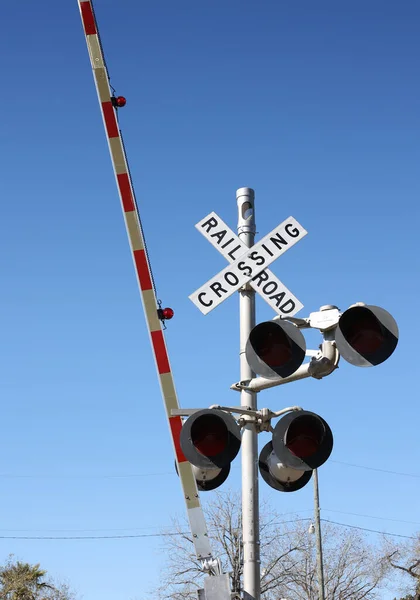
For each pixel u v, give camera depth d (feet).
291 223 23.88
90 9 22.50
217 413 20.17
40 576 133.90
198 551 21.12
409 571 120.06
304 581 113.60
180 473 21.38
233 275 23.47
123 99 22.17
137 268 21.94
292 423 20.20
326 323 21.29
